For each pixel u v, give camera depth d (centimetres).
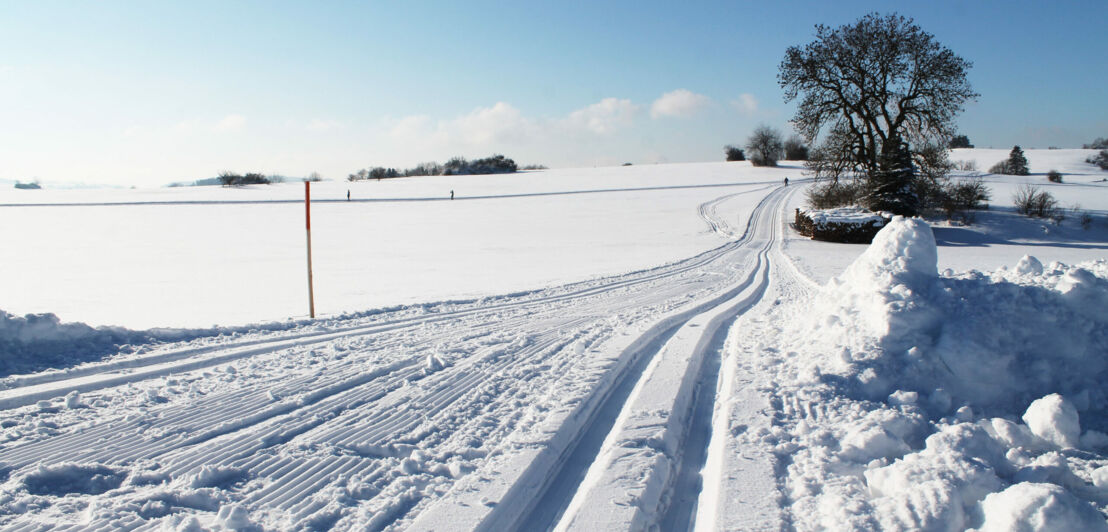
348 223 4272
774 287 1434
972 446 360
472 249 2744
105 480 359
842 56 3709
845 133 3884
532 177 9531
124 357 625
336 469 381
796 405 468
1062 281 520
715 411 491
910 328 523
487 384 560
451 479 369
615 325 864
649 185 7338
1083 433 424
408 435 436
